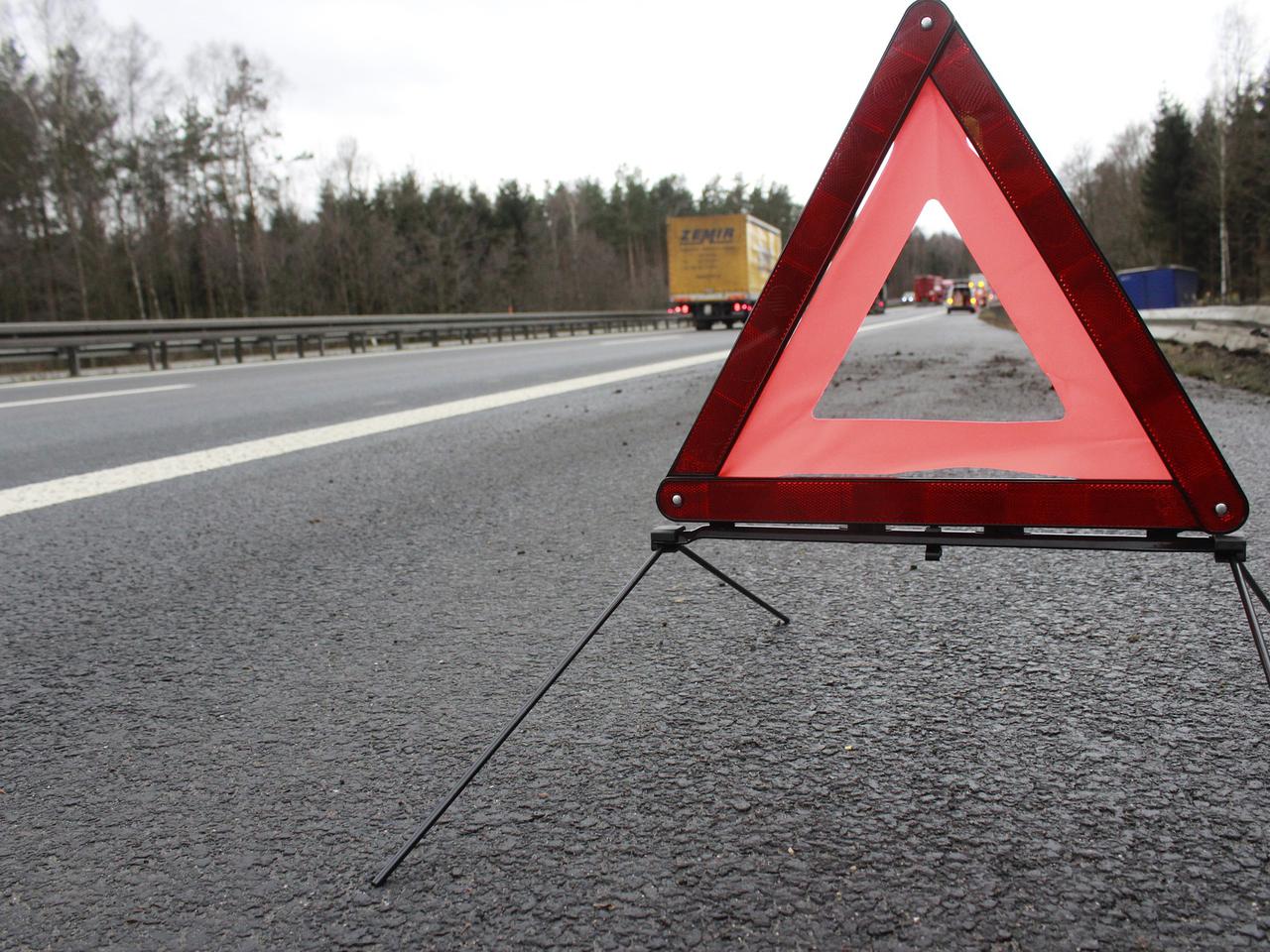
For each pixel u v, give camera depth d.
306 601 3.16
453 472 5.46
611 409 8.35
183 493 5.04
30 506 4.77
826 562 3.38
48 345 14.78
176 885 1.57
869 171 1.71
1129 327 1.61
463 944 1.37
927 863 1.53
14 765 2.04
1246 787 1.73
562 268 78.94
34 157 37.84
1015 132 1.63
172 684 2.47
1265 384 7.97
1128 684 2.21
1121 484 1.66
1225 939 1.32
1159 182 66.56
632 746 2.00
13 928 1.46
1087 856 1.54
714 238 37.22
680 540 1.86
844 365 12.48
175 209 48.09
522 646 2.66
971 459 1.75
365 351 22.64
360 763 1.98
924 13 1.67
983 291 47.00
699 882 1.50
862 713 2.12
